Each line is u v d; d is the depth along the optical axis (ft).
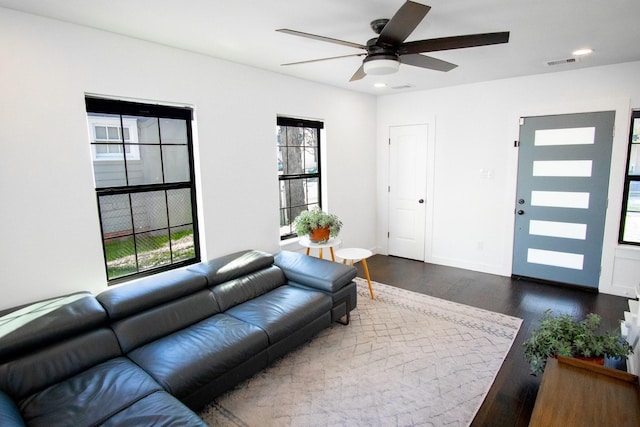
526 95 12.98
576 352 6.77
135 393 5.55
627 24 7.65
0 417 4.58
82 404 5.31
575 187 12.44
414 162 16.11
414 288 13.06
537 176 13.15
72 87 7.41
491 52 9.74
